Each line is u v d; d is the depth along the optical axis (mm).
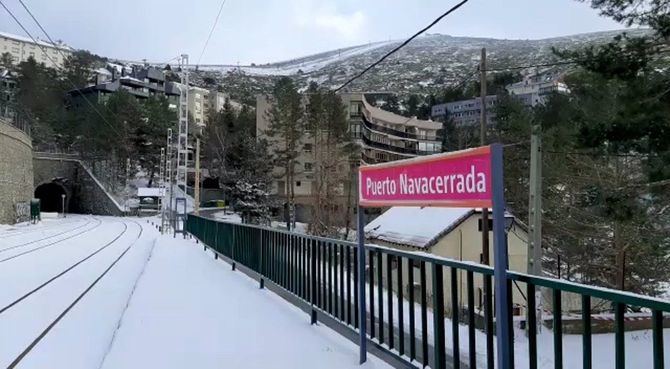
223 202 83000
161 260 15867
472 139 52469
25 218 56812
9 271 13383
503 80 72375
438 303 3816
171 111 106062
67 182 89500
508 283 3018
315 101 60688
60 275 12500
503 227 3010
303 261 7133
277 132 62719
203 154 94312
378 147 75000
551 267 24234
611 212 12578
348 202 48344
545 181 21688
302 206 65938
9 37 153250
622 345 2459
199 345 5699
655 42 10820
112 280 11539
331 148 58500
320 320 6477
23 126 60750
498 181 2975
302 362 4992
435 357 3832
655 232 17156
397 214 30297
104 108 91625
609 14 10914
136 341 5887
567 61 11773
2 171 49062
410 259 4242
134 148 93062
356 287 5293
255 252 10477
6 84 106875
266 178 62125
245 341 5840
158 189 81125
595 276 21375
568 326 4984
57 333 6605
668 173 10961
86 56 126750
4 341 6199
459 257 23109
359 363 4902
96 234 33688
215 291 9367
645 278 20062
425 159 3758
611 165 17562
